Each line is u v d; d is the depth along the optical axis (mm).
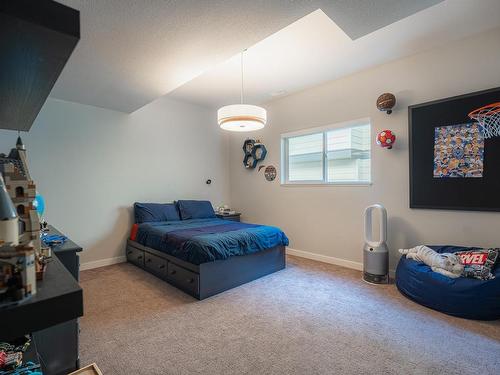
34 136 3254
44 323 523
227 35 2002
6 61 637
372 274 3072
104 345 1891
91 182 3715
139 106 3703
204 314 2350
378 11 1757
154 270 3381
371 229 3273
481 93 2578
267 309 2441
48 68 683
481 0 2119
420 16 2334
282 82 3832
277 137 4602
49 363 1412
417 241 3057
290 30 2518
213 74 3547
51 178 3385
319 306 2492
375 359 1734
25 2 504
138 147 4195
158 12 1720
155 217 4035
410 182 3057
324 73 3539
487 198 2570
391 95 3070
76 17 569
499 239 2547
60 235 2131
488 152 2555
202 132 5059
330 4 1685
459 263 2355
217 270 2799
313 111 4055
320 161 4094
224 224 3906
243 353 1805
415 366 1664
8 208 565
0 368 948
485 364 1676
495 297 2117
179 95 4398
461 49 2727
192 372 1627
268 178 4770
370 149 3445
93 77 2721
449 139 2779
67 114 3494
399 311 2379
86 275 3398
